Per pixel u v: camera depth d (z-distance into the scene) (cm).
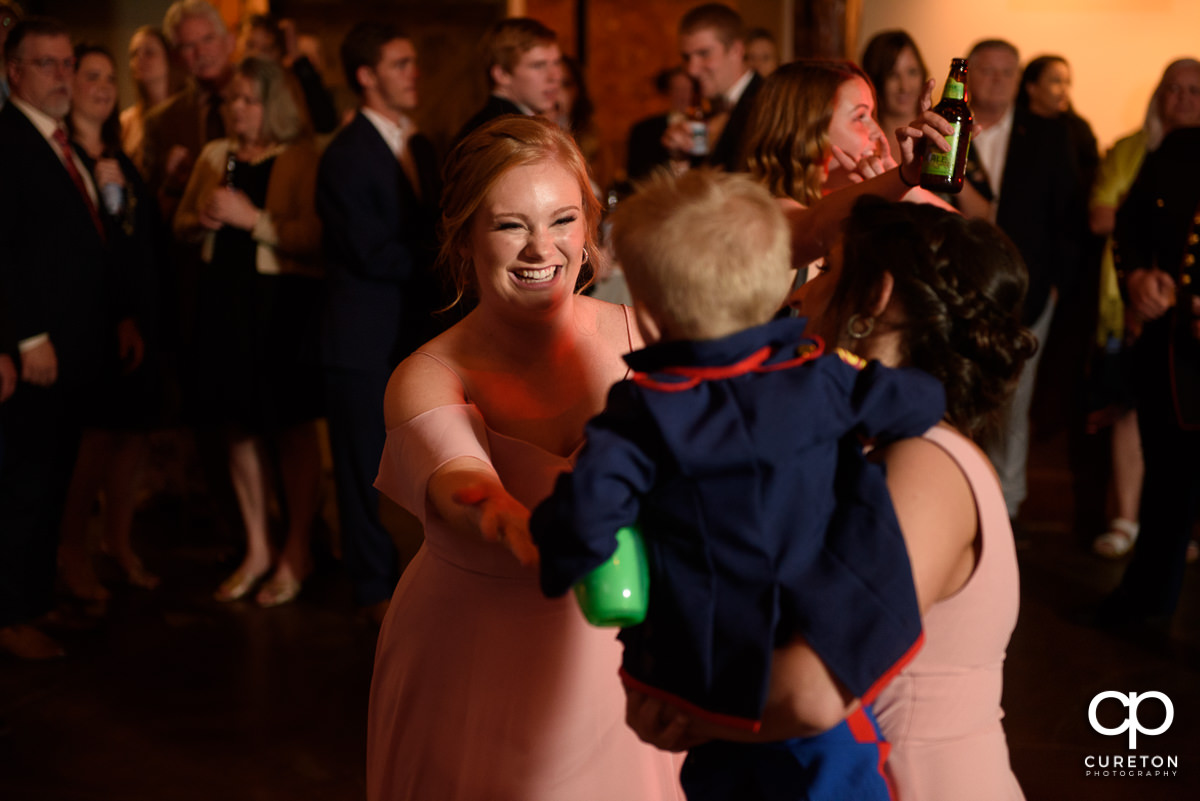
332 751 294
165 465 505
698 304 115
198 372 400
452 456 165
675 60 691
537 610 173
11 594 343
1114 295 460
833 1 587
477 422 175
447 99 636
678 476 113
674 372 117
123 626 381
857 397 116
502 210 172
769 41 555
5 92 366
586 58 695
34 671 344
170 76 514
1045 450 487
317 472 413
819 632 110
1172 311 353
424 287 362
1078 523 485
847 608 111
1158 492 360
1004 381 130
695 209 115
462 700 175
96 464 397
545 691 173
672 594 115
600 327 191
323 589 416
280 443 404
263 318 389
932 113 172
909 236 130
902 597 112
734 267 115
